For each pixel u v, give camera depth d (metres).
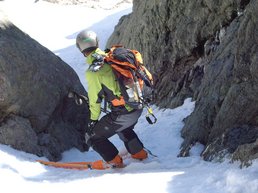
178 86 6.96
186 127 5.21
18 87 4.24
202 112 4.71
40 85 4.49
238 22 5.52
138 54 3.87
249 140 3.72
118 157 3.96
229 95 4.20
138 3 10.44
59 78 4.82
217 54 5.47
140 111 3.86
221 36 6.27
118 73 3.65
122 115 3.78
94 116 3.84
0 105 4.16
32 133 4.35
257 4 4.05
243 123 3.98
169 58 7.84
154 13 8.29
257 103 3.90
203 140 4.56
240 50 4.15
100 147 3.94
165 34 8.02
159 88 7.72
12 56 4.29
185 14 7.31
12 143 4.16
